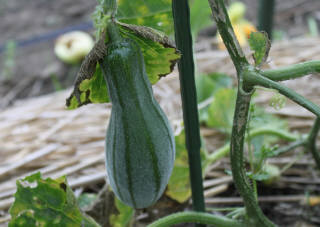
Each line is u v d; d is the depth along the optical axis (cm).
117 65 61
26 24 264
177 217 72
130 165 63
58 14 271
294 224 101
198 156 75
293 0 256
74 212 73
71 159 112
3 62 235
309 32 214
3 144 121
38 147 118
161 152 63
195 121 72
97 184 109
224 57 147
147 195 65
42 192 71
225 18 63
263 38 64
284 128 109
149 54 67
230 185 112
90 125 126
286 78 63
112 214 89
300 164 114
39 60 232
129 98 62
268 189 111
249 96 65
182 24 67
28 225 71
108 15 61
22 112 136
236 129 67
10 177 110
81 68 62
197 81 127
